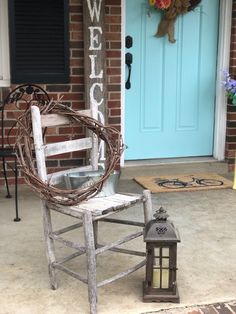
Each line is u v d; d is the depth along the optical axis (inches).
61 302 70.2
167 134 137.1
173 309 68.5
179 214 104.7
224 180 128.0
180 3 129.1
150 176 130.2
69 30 120.0
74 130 122.3
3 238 92.2
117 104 126.4
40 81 120.0
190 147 139.3
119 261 82.8
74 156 124.6
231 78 131.9
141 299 70.7
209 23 134.1
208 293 72.6
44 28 118.3
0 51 118.1
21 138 70.9
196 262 82.2
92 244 66.7
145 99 133.7
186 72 135.1
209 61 136.0
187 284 75.0
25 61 118.6
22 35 117.5
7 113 118.6
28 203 111.6
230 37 133.0
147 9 129.3
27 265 81.4
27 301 70.4
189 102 136.9
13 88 118.5
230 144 135.9
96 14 117.2
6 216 103.4
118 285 74.7
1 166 120.5
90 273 66.6
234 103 124.9
